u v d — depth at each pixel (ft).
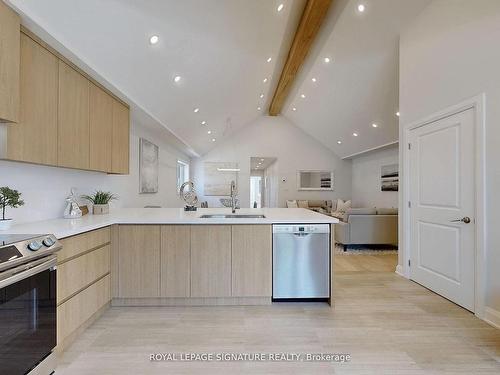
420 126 11.12
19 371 4.80
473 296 8.59
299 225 9.14
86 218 9.07
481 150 8.25
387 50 14.35
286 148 33.81
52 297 5.61
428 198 10.68
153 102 13.23
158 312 8.64
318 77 19.94
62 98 7.54
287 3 11.48
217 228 9.00
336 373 5.82
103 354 6.45
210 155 33.22
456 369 5.97
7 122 5.78
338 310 8.86
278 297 9.19
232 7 9.62
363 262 15.39
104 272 8.42
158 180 20.58
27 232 6.24
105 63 8.76
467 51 8.80
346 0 12.70
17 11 5.73
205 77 13.76
